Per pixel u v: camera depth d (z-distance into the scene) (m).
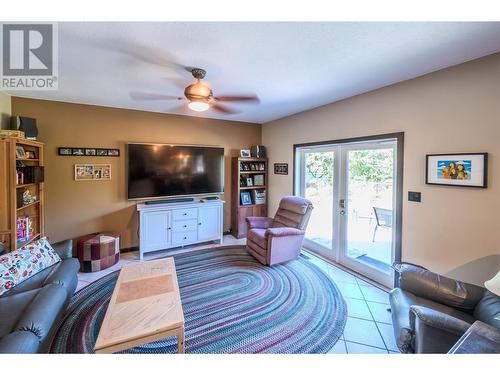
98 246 3.04
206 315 2.13
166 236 3.69
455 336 1.22
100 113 3.48
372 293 2.57
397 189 2.54
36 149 2.97
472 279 2.00
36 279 1.91
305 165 3.99
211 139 4.45
